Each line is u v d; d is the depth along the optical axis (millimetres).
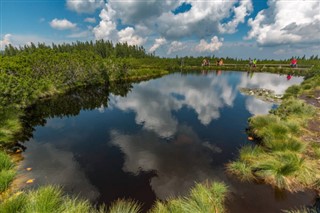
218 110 14289
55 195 4578
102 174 6426
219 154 7641
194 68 59406
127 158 7477
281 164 5805
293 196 5027
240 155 7039
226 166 6680
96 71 25969
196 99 18141
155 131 10305
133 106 15695
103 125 11289
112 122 11797
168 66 58375
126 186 5785
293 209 4629
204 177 6117
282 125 8180
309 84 19531
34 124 11453
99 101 17375
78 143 8867
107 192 5516
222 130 10234
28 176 6207
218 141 8867
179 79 34094
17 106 12523
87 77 24344
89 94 20156
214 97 19000
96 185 5840
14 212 3973
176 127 10859
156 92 21719
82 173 6480
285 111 10961
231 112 13711
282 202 4852
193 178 6094
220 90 22891
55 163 7105
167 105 15953
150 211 4742
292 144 6773
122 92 21641
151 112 13953
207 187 5523
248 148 7250
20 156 7613
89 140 9195
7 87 11977
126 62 34375
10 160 6617
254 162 6371
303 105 11289
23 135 9789
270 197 5027
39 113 13594
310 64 47562
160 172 6496
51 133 10070
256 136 8922
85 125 11273
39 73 18891
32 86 15609
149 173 6445
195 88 24297
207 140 9023
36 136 9672
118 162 7188
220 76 39344
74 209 4227
